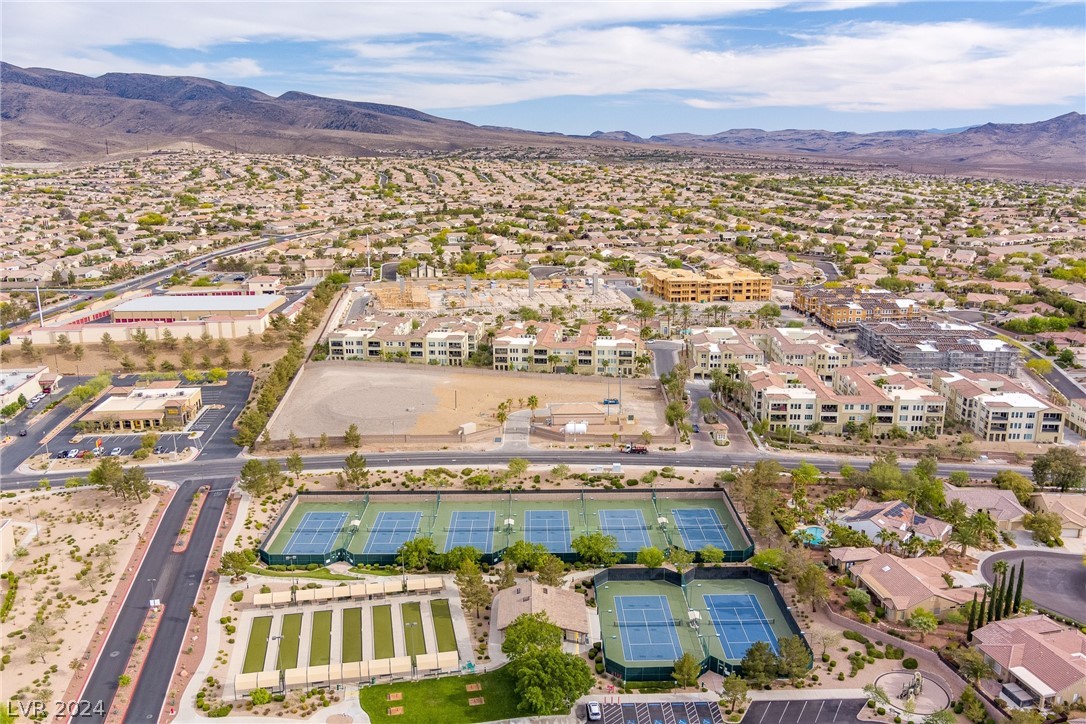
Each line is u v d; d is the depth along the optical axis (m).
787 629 179.38
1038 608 180.50
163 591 190.75
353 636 174.25
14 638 171.62
